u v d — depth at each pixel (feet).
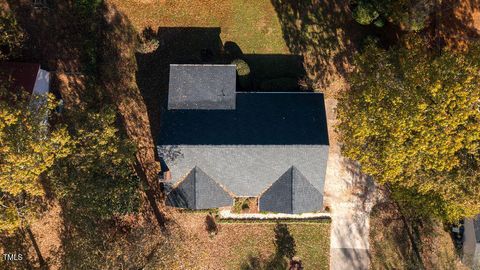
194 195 120.47
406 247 137.49
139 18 127.34
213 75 118.52
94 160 108.78
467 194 99.25
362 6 118.52
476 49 100.68
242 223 135.44
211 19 128.47
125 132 130.21
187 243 132.16
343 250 137.08
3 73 115.75
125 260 112.16
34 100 102.27
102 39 126.93
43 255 132.16
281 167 119.44
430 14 124.57
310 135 116.57
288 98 120.37
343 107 108.17
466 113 92.17
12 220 100.83
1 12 123.24
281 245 136.46
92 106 128.57
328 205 135.54
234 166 118.73
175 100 118.01
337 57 130.11
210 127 116.67
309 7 128.47
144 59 128.77
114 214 123.54
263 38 129.29
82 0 121.60
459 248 137.49
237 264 136.36
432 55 121.39
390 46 119.75
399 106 97.14
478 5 126.52
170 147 114.93
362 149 104.94
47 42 125.59
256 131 116.67
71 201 118.01
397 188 120.57
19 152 94.32
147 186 131.03
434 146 94.99
